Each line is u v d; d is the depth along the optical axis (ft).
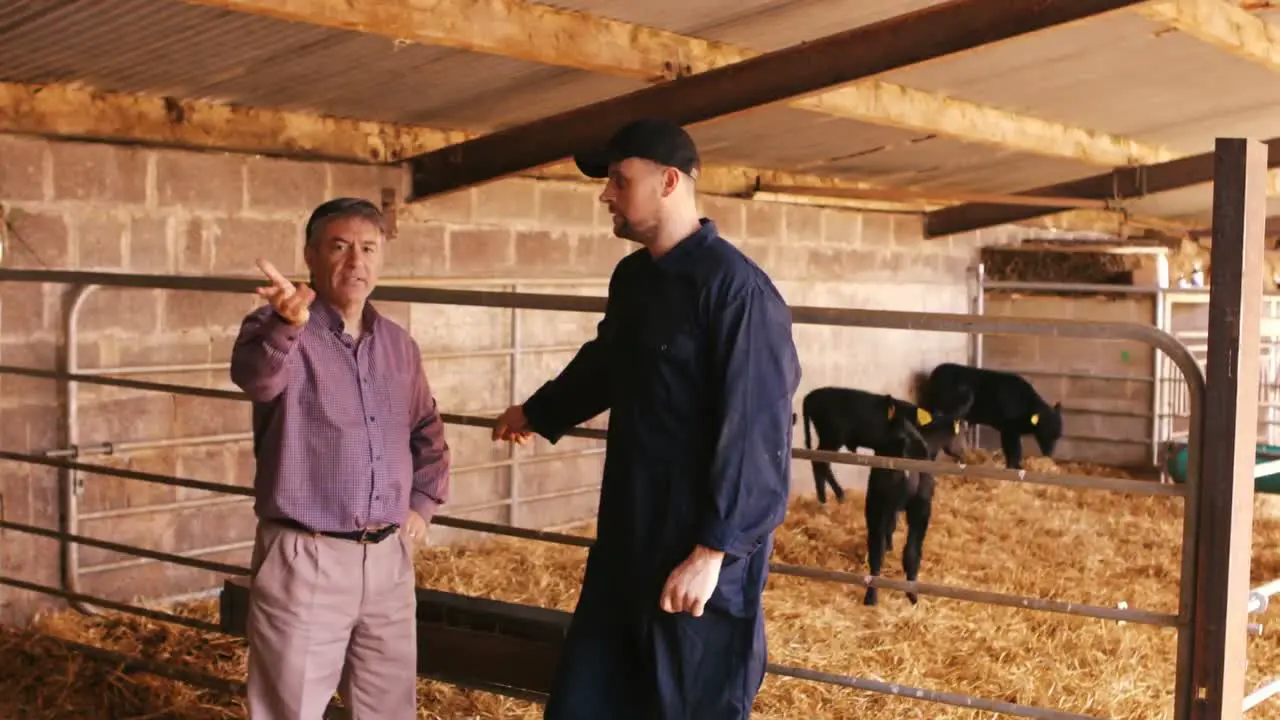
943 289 32.27
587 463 23.34
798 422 27.86
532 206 21.84
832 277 28.58
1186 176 24.30
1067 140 23.41
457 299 10.41
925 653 15.34
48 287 15.67
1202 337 31.53
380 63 15.49
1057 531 23.31
